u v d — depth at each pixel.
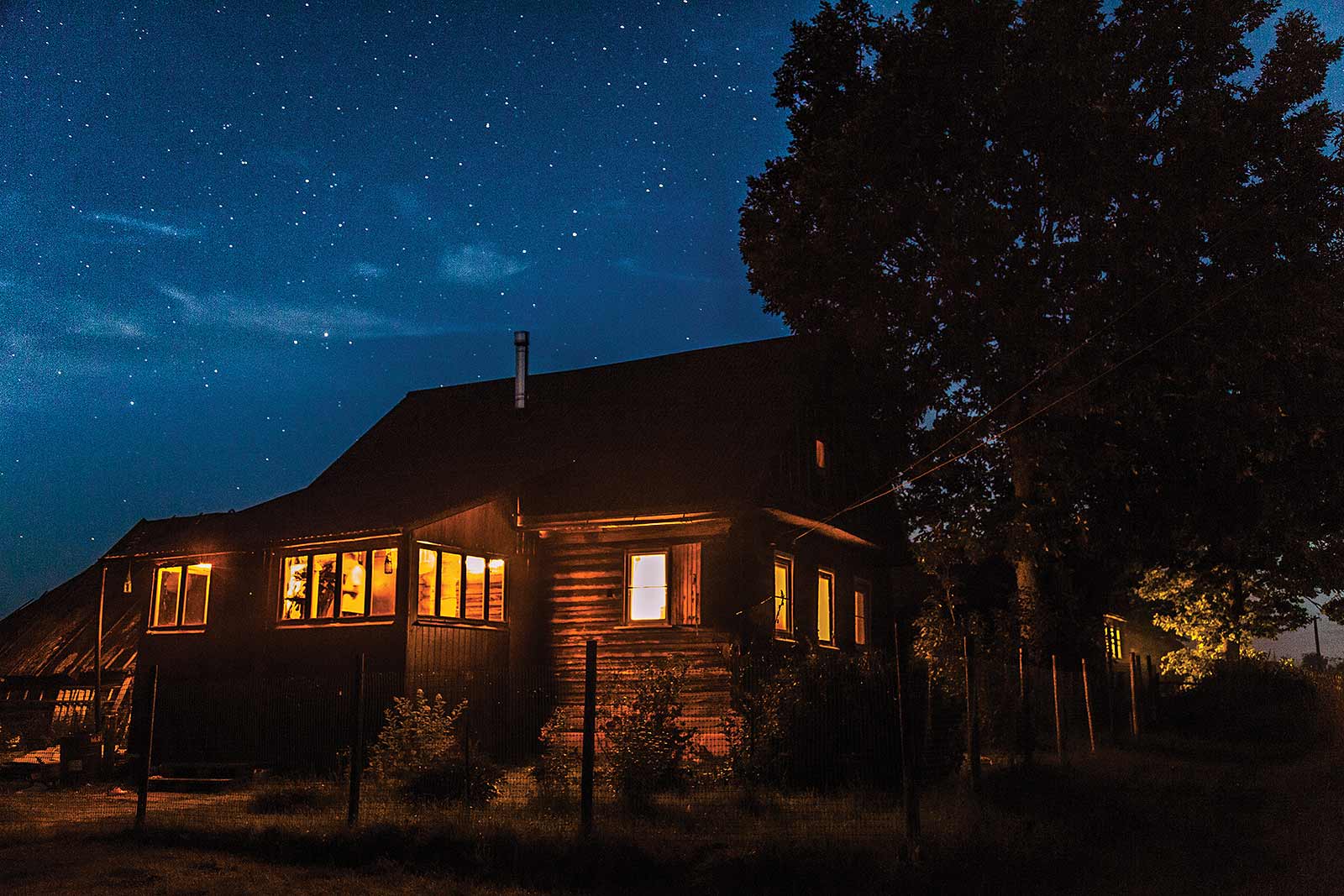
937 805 12.66
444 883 10.53
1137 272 20.20
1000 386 21.67
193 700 21.36
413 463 28.00
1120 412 20.92
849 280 22.77
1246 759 19.53
